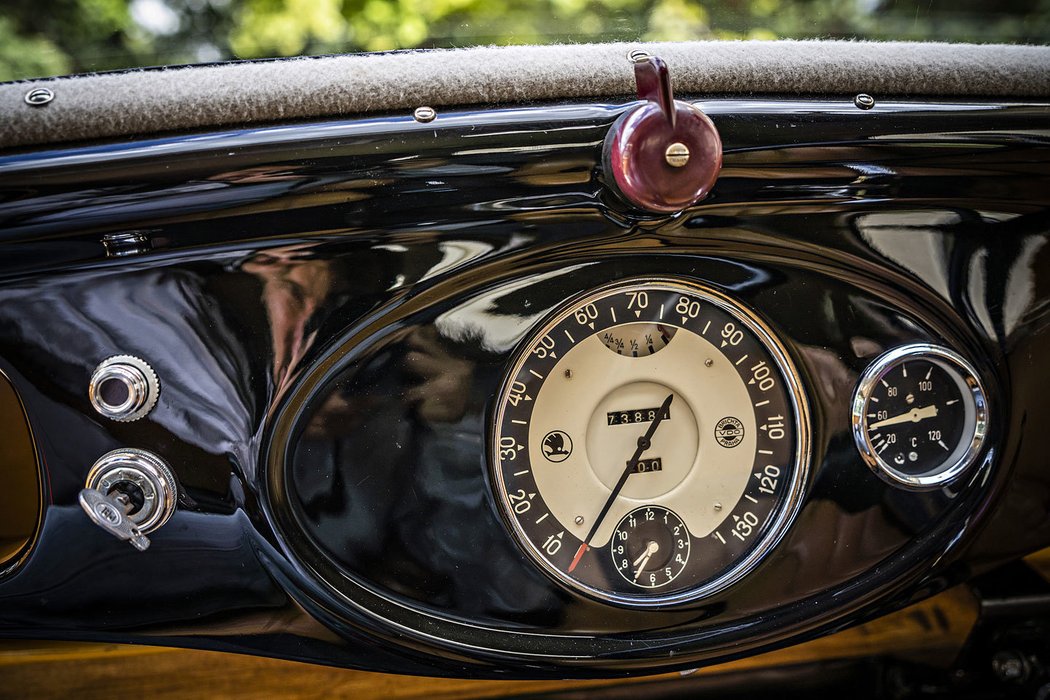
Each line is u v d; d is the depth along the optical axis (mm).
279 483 575
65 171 553
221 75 575
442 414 577
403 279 567
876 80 591
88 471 571
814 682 703
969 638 699
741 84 584
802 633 621
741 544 609
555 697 682
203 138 558
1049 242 606
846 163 578
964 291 603
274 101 562
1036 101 599
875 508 610
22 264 559
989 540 632
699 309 590
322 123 562
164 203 554
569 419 593
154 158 554
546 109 565
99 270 564
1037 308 609
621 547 604
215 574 583
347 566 585
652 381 598
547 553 597
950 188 590
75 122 558
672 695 690
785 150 573
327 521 580
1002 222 603
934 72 594
